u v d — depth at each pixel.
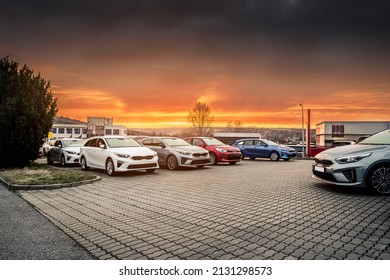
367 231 4.06
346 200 6.04
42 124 12.87
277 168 13.19
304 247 3.53
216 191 7.20
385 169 6.41
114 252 3.45
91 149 11.52
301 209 5.33
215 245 3.63
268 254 3.34
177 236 3.96
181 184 8.34
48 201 6.15
